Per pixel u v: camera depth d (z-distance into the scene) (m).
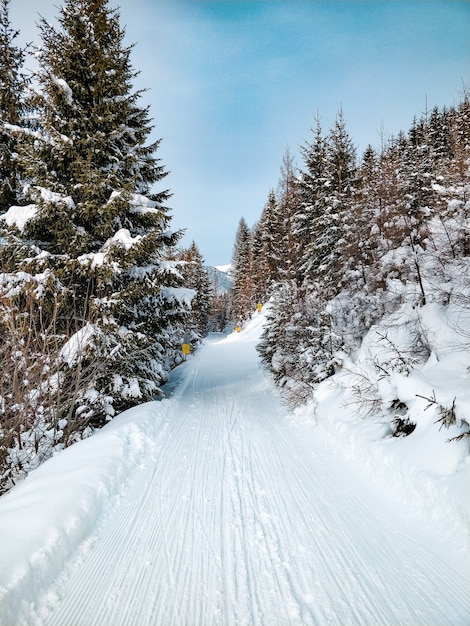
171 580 2.79
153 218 8.18
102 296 7.87
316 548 3.14
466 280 7.07
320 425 6.81
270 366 13.55
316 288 11.02
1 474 5.54
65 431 6.81
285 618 2.39
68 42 8.04
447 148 23.64
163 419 7.75
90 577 2.85
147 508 3.99
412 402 4.81
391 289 9.18
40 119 7.71
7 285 6.44
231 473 4.91
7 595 2.42
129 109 8.76
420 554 2.98
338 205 13.78
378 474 4.46
